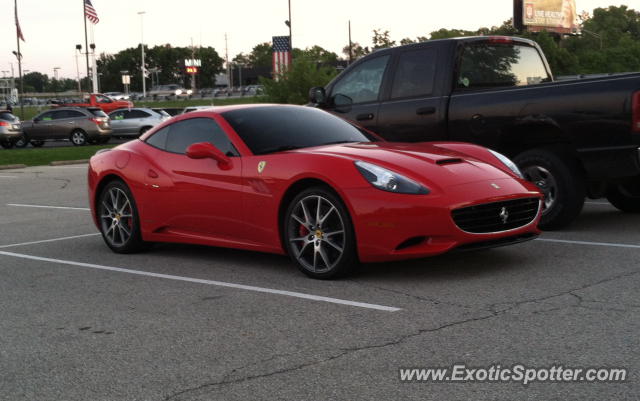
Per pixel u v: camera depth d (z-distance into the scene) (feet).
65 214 32.01
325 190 16.81
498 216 16.61
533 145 23.50
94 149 89.25
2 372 11.65
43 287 17.75
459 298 14.73
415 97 25.29
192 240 20.10
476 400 9.58
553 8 222.89
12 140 101.04
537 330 12.35
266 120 19.69
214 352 12.07
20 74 167.22
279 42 126.93
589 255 18.53
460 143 19.62
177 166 20.24
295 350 11.94
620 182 22.54
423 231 15.81
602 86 20.57
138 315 14.66
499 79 25.96
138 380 10.94
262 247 18.34
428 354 11.41
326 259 16.98
